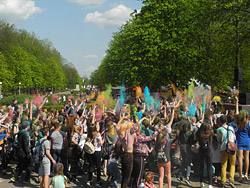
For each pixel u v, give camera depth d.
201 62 21.88
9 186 6.75
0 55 45.94
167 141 5.98
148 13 23.14
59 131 6.86
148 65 22.62
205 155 6.32
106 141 7.12
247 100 10.32
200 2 21.67
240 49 20.42
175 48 21.52
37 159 6.89
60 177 5.30
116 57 38.03
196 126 7.62
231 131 6.48
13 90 59.28
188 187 6.64
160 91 24.61
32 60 66.44
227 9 19.19
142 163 5.47
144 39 22.61
